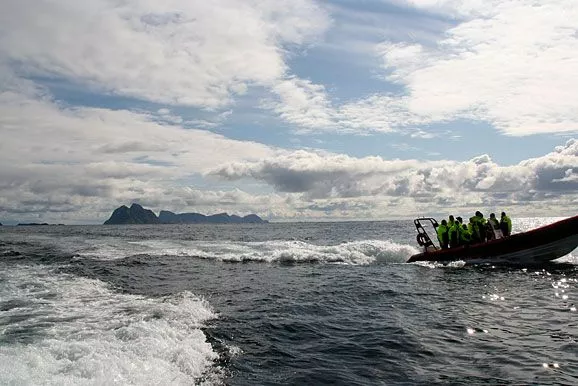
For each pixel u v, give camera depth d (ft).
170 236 143.54
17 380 13.92
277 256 64.34
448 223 59.26
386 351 21.59
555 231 51.44
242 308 31.22
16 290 35.76
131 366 16.60
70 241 111.04
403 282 43.06
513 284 40.57
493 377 18.12
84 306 29.27
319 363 19.85
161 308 28.45
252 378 17.88
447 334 24.57
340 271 52.08
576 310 29.76
